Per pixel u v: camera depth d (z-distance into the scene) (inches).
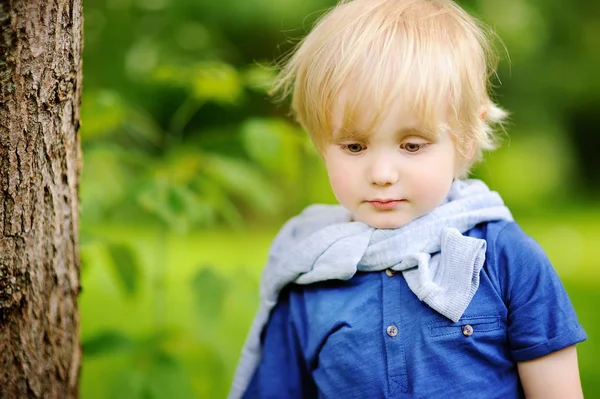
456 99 56.2
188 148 94.6
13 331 60.4
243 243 237.5
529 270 57.6
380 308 59.4
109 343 80.0
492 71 66.5
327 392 60.7
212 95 95.2
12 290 59.2
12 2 54.5
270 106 262.1
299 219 71.7
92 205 96.0
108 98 86.6
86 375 120.6
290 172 92.9
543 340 56.2
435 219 59.1
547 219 292.4
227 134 93.7
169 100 245.0
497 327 57.2
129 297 85.0
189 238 247.3
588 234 258.4
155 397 78.7
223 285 86.4
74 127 62.0
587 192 337.7
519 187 303.9
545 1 284.2
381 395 58.0
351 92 55.2
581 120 331.9
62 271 63.2
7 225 58.0
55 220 61.4
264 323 69.4
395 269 59.4
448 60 56.1
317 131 60.2
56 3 56.4
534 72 303.9
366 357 58.8
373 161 56.2
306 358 63.6
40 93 56.9
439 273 57.6
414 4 59.9
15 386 61.2
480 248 56.7
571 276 203.6
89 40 145.3
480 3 229.1
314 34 61.6
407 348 57.9
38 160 58.4
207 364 91.4
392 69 54.7
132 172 114.4
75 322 65.9
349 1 65.7
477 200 61.2
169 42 163.6
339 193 58.9
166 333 90.0
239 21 235.1
